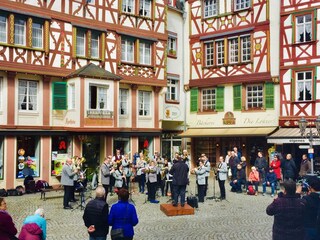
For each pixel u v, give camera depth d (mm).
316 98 20422
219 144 24609
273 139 20281
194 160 25688
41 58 18297
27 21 17875
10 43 17266
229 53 24234
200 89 25578
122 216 6641
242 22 23547
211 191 17547
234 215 12227
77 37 19766
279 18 21906
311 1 20625
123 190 6828
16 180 17484
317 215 6188
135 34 22016
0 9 16906
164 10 23609
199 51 25391
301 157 20938
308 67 20688
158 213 12523
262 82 22766
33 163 18125
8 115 17375
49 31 18562
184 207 12500
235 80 23656
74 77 18844
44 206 13727
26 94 18094
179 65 25750
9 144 17359
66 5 19188
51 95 18797
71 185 13141
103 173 14125
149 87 23172
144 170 14672
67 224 10898
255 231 10070
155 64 22984
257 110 22859
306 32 20984
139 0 22297
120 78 20094
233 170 17406
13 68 17344
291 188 6008
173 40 25578
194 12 25734
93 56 20406
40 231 6348
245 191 17562
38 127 18156
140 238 9406
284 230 5863
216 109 24641
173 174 12688
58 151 18984
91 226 6605
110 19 20953
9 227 5844
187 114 25953
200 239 9289
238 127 23578
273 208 5984
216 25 24672
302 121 15953
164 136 25094
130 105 22156
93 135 20047
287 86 21500
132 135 22141
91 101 19578
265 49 22547
